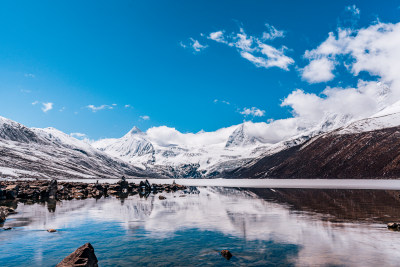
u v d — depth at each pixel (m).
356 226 27.70
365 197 62.25
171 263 17.88
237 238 24.03
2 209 37.75
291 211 40.12
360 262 16.89
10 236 25.34
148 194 88.25
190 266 17.23
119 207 47.97
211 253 19.84
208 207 47.38
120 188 113.56
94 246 22.02
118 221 33.12
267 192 93.31
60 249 21.19
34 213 40.16
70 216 37.25
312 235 24.31
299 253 19.16
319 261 17.30
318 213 37.25
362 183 165.12
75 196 75.12
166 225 30.47
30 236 25.36
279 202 54.78
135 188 123.12
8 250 20.91
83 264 15.24
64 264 15.38
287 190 104.00
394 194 70.81
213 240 23.53
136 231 27.41
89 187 100.12
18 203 56.06
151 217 36.19
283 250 20.03
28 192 70.75
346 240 22.22
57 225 30.66
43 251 20.67
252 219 33.69
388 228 26.56
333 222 30.12
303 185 154.75
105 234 26.12
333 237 23.34
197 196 76.62
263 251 19.95
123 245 22.27
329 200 56.72
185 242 23.02
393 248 19.77
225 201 59.19
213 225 30.20
